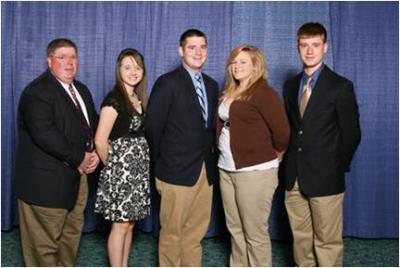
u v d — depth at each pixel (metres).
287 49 2.98
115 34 2.99
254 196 2.22
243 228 2.35
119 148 2.24
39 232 2.25
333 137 2.23
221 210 3.07
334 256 2.31
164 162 2.28
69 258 2.47
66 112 2.17
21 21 3.01
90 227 3.14
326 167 2.23
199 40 2.23
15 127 3.07
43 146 2.09
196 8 2.97
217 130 2.33
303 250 2.43
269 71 2.99
